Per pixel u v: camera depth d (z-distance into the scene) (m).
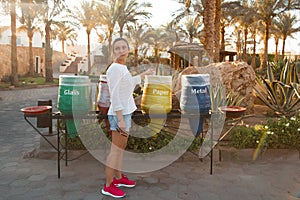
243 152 3.64
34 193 2.73
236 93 5.37
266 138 3.71
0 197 2.64
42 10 18.59
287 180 3.06
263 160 3.65
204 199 2.65
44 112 2.96
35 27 22.56
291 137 3.71
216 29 11.55
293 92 4.88
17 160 3.59
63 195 2.70
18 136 4.92
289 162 3.58
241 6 17.56
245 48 26.81
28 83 17.75
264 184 2.97
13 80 15.86
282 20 26.16
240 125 4.11
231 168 3.38
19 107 8.65
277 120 4.02
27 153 3.69
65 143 3.38
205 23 8.39
